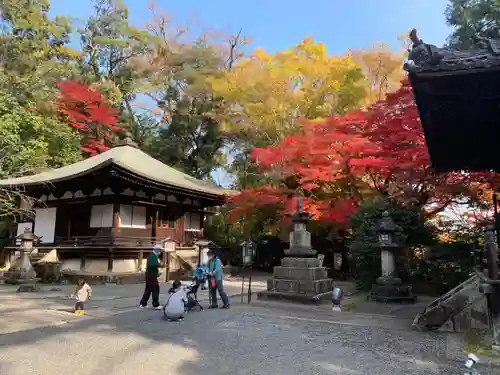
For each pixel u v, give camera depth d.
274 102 23.50
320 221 19.11
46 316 9.08
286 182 22.78
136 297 12.77
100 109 27.81
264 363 5.34
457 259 12.55
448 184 13.45
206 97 30.53
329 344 6.37
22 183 18.27
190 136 32.50
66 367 5.12
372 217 14.72
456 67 4.07
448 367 5.11
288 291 11.59
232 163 31.59
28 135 21.17
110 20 34.00
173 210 22.38
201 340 6.58
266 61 24.64
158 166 23.28
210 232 29.19
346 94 22.20
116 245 17.70
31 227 21.75
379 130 14.37
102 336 6.80
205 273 10.42
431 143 5.76
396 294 11.66
